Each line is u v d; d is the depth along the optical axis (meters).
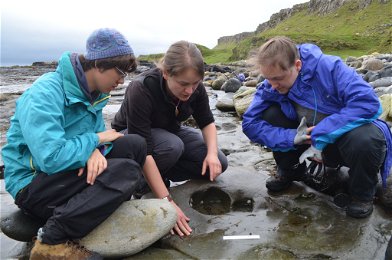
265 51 2.94
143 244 2.56
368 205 2.93
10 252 2.69
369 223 2.85
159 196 3.01
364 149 2.75
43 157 2.38
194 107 3.49
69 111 2.67
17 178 2.64
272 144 3.24
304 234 2.75
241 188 3.46
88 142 2.55
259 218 3.00
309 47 3.12
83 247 2.53
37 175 2.59
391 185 3.11
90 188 2.51
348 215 2.97
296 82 3.07
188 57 2.72
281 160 3.36
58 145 2.42
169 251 2.64
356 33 69.50
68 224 2.46
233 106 8.26
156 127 3.48
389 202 3.03
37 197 2.56
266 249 2.60
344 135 2.87
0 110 9.05
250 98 7.46
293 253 2.55
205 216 3.04
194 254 2.58
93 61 2.60
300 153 3.33
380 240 2.66
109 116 7.84
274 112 3.31
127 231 2.58
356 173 2.85
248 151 4.94
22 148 2.60
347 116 2.82
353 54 44.75
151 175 3.02
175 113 3.39
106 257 2.57
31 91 2.51
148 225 2.61
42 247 2.49
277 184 3.38
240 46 58.25
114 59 2.58
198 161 3.58
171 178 3.85
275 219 2.98
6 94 12.43
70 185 2.54
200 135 3.68
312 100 3.08
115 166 2.56
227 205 3.37
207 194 3.45
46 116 2.43
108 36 2.57
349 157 2.85
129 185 2.59
